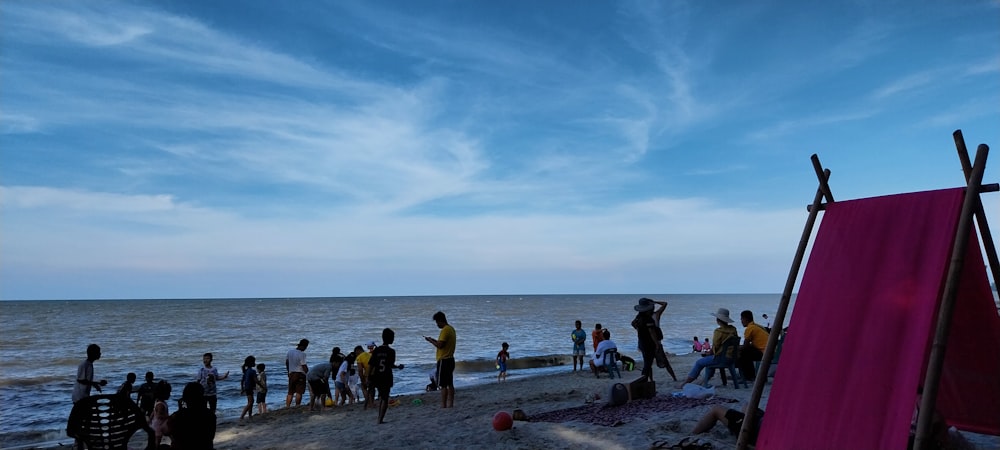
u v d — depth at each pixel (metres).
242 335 56.28
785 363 4.66
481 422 9.20
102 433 5.93
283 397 18.91
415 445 7.75
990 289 4.62
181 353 38.81
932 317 4.00
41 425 15.20
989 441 5.77
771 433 4.51
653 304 11.54
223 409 16.47
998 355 4.85
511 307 146.12
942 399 5.27
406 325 72.94
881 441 3.92
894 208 4.58
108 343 47.22
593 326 67.31
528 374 25.23
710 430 6.65
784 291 4.90
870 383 4.12
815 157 5.02
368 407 14.10
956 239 4.00
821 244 4.88
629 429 7.29
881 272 4.41
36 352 40.75
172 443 4.79
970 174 4.20
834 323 4.50
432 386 18.41
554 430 7.66
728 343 10.52
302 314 106.44
